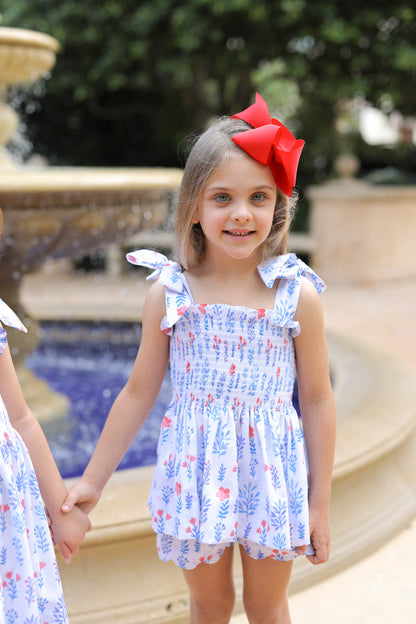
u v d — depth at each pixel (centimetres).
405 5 823
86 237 347
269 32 864
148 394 167
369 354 405
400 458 293
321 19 834
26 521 145
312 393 162
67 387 452
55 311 550
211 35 842
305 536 152
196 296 159
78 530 161
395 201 945
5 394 152
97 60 920
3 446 140
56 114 1099
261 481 152
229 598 170
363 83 869
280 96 1218
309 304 156
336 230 915
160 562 208
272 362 154
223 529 148
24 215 316
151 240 937
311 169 1161
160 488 157
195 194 151
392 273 960
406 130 1474
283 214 162
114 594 202
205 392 154
